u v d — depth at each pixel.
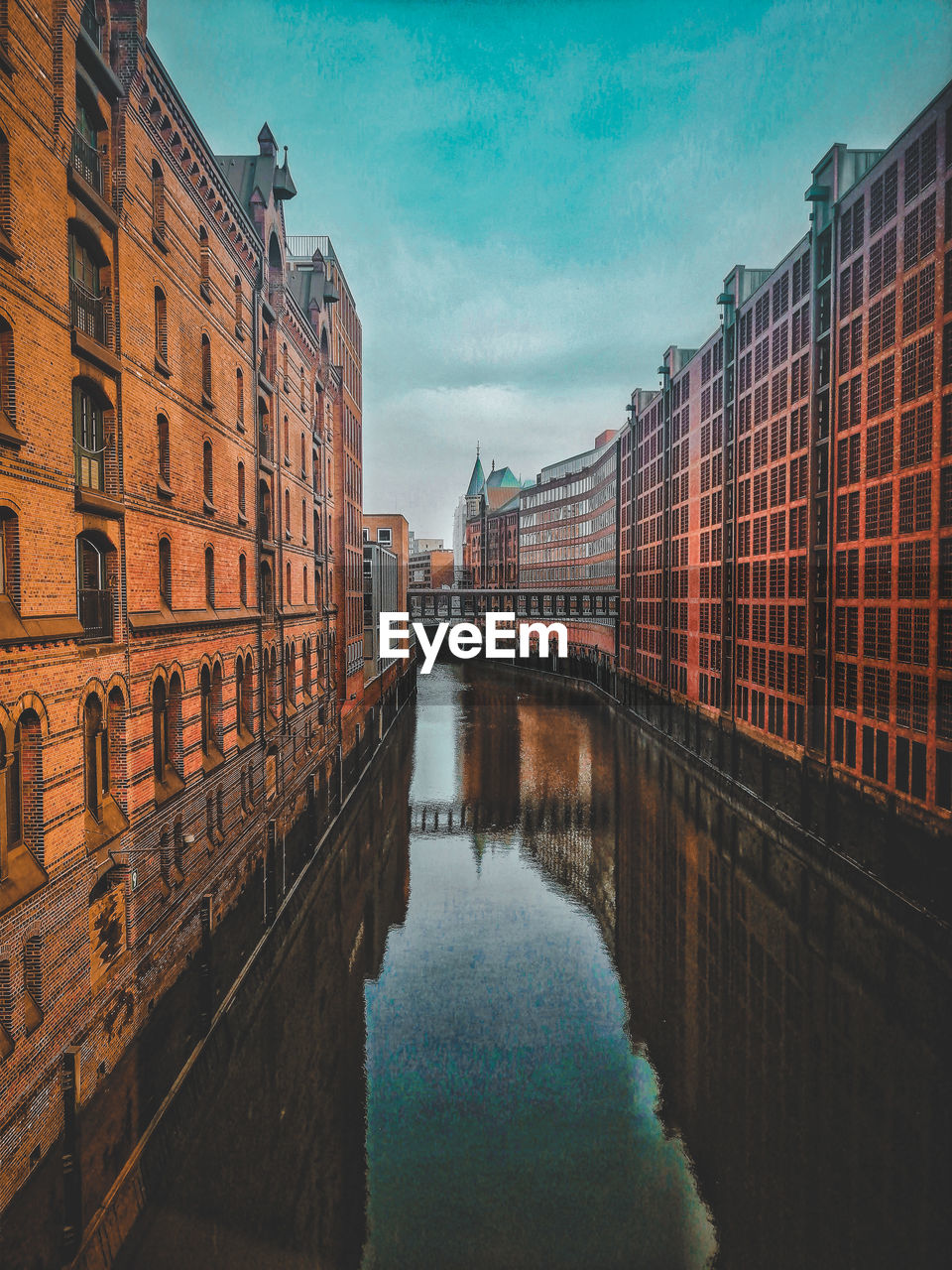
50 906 9.70
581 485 85.94
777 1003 17.27
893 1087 14.20
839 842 24.09
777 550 31.12
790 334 30.22
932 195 20.05
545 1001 17.33
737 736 34.75
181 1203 11.05
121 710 12.34
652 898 23.55
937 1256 10.36
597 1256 10.35
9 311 9.03
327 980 18.36
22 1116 8.81
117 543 12.22
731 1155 12.37
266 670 21.88
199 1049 13.16
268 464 21.72
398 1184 11.58
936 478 19.72
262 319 22.28
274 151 22.73
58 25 10.22
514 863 26.62
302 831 24.94
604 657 70.94
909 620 20.95
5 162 9.04
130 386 12.72
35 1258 8.66
